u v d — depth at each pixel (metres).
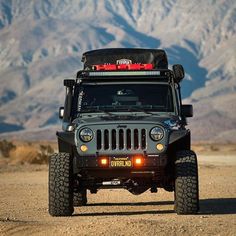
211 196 33.34
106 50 30.77
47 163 71.25
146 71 27.55
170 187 26.55
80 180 25.97
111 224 20.69
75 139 25.23
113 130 25.05
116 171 25.16
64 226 21.22
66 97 27.20
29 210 28.41
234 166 63.44
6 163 71.00
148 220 21.67
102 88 27.50
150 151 24.92
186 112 27.12
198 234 19.81
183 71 26.75
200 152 126.69
